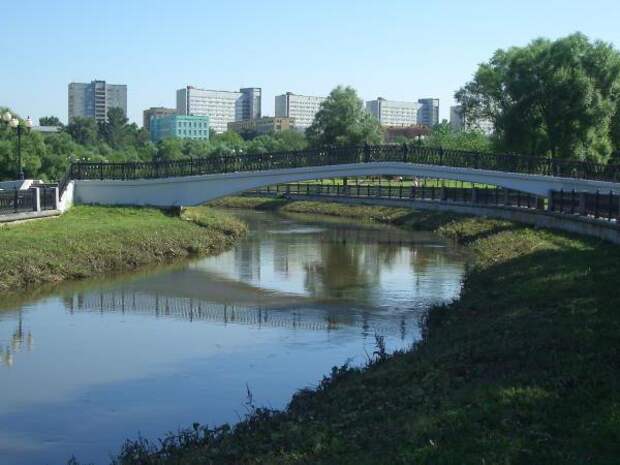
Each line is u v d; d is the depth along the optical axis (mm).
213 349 16641
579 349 11453
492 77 56406
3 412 12539
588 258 22078
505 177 38562
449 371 11477
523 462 7414
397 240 40969
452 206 48875
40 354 16047
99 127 158875
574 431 8102
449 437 8219
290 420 10516
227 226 41188
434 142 84312
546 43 54469
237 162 40031
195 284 25406
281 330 18625
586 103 49281
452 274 28297
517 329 13719
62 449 11016
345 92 85000
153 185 39906
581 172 38000
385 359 14031
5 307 20844
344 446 8719
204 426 11438
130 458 9898
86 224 31953
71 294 22953
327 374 14539
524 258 25469
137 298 22672
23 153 61219
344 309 21453
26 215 31125
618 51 52531
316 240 40719
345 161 39688
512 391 9453
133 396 13336
